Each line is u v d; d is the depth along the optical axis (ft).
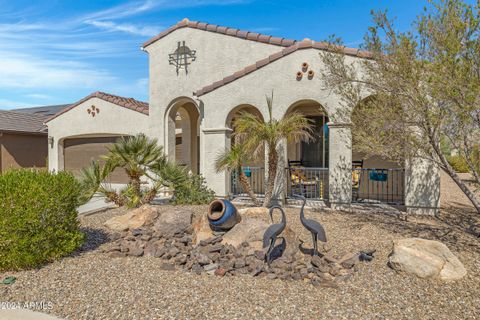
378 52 25.72
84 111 64.13
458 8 21.79
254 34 47.98
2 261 19.54
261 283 17.97
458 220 31.35
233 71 49.29
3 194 19.98
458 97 21.47
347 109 29.94
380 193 45.32
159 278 18.81
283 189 39.11
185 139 60.54
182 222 27.09
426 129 25.00
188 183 40.57
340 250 22.56
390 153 26.35
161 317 14.42
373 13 25.00
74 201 23.53
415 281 17.81
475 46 20.86
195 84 51.39
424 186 33.53
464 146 24.41
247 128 34.71
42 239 20.56
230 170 36.52
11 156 77.41
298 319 14.15
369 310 14.94
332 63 29.12
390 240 24.75
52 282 18.30
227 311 14.87
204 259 20.58
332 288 17.19
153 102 54.34
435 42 22.86
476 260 20.76
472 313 14.74
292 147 50.70
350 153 35.78
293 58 38.60
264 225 23.52
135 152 38.45
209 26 50.34
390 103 25.50
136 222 29.63
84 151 71.20
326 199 41.96
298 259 21.03
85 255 22.86
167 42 53.36
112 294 16.72
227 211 25.17
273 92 39.75
